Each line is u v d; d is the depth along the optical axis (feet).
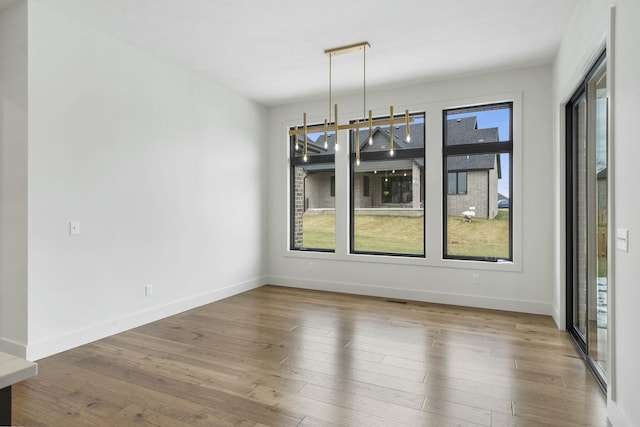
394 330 12.05
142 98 12.65
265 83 15.87
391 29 11.19
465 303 15.03
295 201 19.06
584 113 10.46
